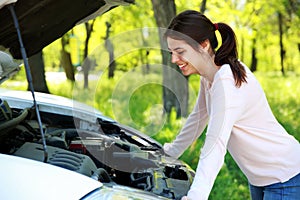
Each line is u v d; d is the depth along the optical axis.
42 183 1.97
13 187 1.92
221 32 2.35
